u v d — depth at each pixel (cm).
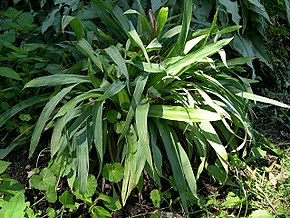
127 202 215
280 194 229
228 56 296
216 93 225
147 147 196
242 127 236
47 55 259
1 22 281
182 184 205
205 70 240
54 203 210
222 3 271
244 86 254
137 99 206
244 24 293
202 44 229
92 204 203
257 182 234
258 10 292
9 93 242
